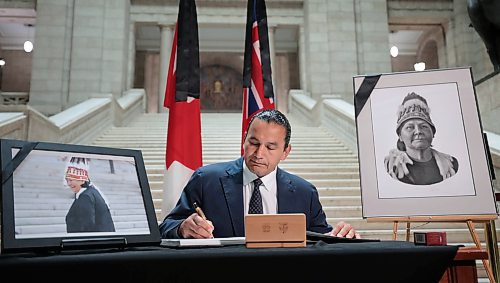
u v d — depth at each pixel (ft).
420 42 59.98
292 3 50.16
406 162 8.01
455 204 7.55
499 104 23.89
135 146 28.12
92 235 4.68
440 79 8.36
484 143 7.77
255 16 13.42
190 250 4.39
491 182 7.54
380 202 7.89
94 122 30.58
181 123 11.78
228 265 3.90
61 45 44.19
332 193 20.42
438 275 4.25
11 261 3.57
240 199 7.48
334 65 46.01
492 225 8.11
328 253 4.02
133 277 3.81
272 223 4.88
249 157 7.17
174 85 12.36
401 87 8.53
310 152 27.50
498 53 23.32
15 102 51.52
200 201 7.58
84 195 4.86
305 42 48.47
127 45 46.85
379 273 4.13
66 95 43.42
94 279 3.75
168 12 49.19
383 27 47.06
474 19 23.12
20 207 4.38
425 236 4.92
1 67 63.72
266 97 12.85
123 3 45.91
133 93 46.14
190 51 12.33
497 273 8.00
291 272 4.00
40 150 4.81
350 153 27.63
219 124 36.11
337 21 47.03
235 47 59.11
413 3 48.65
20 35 61.82
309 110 40.06
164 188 11.49
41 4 44.91
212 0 49.08
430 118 8.15
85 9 45.32
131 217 5.10
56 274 3.66
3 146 4.55
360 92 8.71
